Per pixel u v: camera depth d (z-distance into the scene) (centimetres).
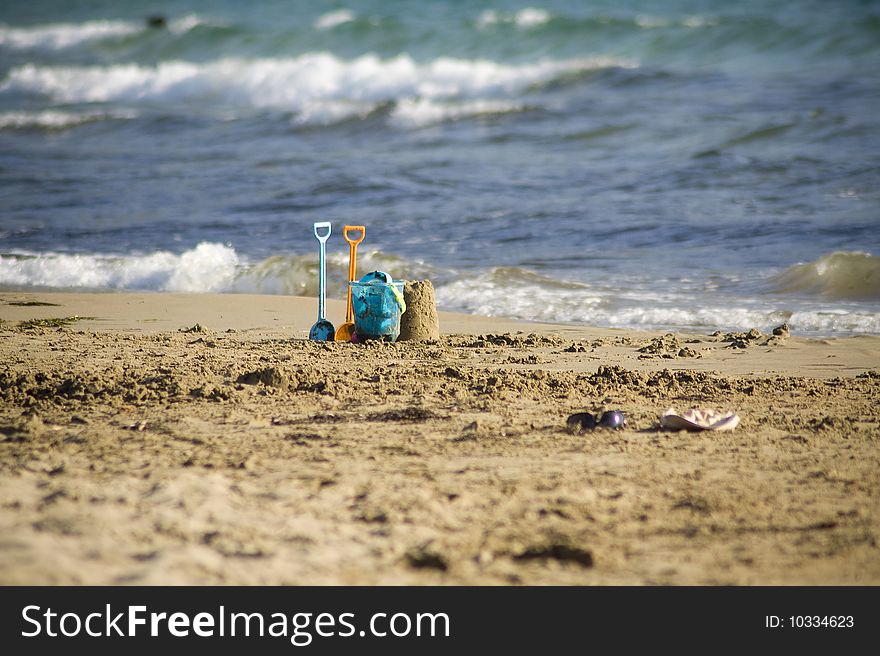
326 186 8069
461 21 15125
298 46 15362
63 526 1828
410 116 10762
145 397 3027
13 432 2595
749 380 3356
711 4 16962
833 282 5169
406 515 1967
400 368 3503
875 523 1975
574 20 14525
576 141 9456
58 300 5288
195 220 7238
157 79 13875
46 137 11319
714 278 5422
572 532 1903
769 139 8869
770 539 1892
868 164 7775
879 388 3244
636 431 2666
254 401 3006
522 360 3734
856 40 12938
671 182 7694
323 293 4153
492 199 7456
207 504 1981
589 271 5641
